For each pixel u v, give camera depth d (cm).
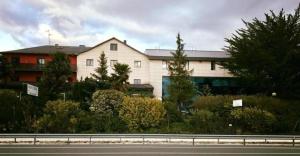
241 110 3597
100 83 4119
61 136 2698
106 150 2155
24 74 5731
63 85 4197
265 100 3891
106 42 5797
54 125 3281
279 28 4438
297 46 4412
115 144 2586
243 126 3544
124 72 4528
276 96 4272
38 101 3597
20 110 3403
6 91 3641
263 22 4631
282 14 4556
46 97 3675
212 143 2795
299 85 4222
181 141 2820
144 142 2748
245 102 3812
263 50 4278
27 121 3319
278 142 2869
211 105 3838
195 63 5891
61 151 2086
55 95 3838
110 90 3634
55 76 4219
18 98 3509
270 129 3525
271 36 4444
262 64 4262
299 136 2827
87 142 2709
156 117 3459
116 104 3547
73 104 3512
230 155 1986
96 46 5775
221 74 5922
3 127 3231
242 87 4803
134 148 2289
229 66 4750
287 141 2888
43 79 4141
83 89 3966
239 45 4597
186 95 3978
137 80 5819
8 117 3319
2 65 5162
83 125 3353
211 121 3572
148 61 5866
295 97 4244
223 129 3466
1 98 3431
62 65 4259
